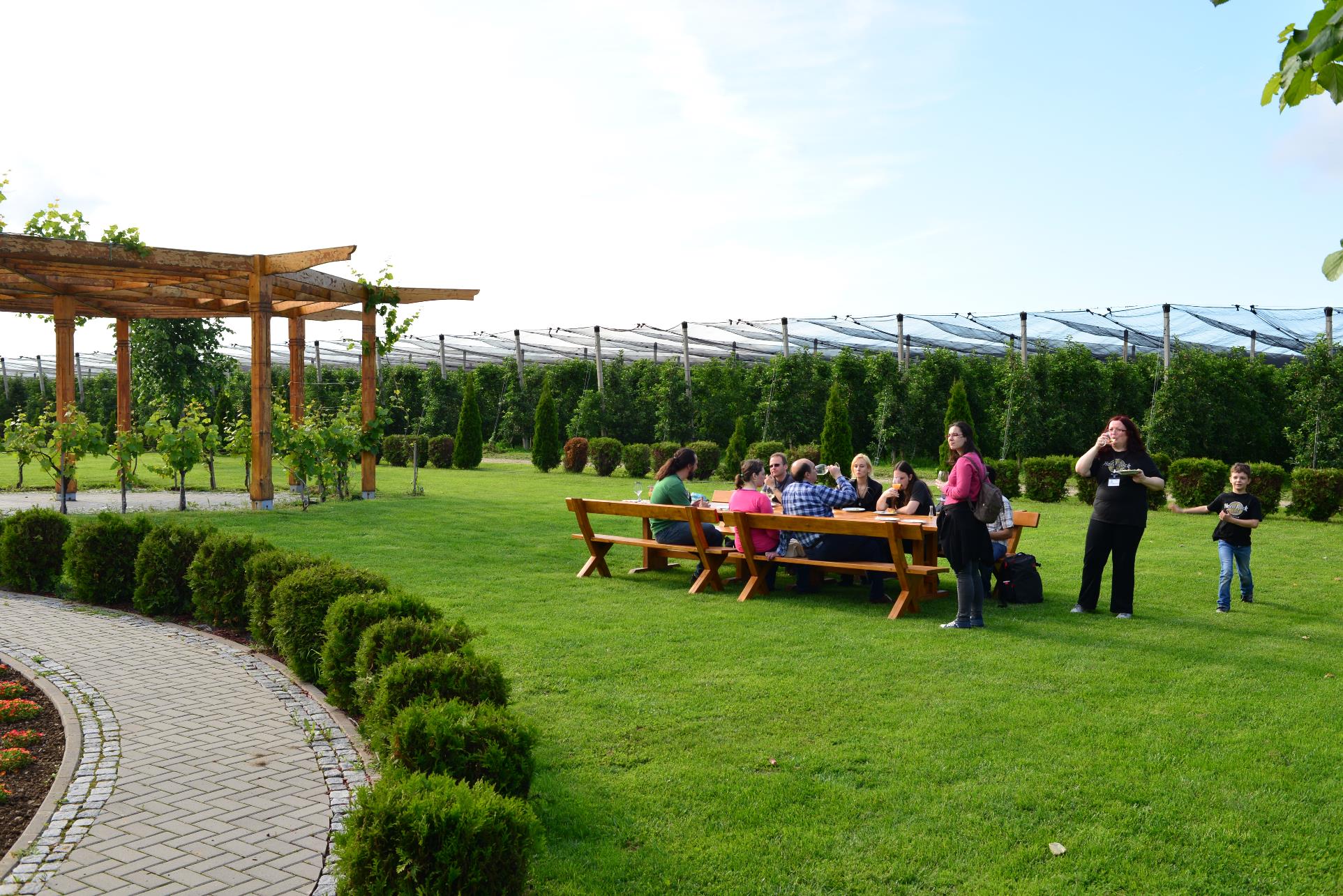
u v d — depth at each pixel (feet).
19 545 31.27
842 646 22.94
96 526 29.35
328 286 55.11
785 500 30.60
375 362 59.36
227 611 25.66
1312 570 34.30
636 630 24.52
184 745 16.51
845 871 11.91
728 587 31.01
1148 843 12.68
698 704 18.33
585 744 16.20
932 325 84.12
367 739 15.30
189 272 47.39
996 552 28.55
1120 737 16.58
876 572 28.35
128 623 26.63
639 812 13.53
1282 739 16.48
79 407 139.85
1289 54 8.77
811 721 17.37
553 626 24.84
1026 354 81.30
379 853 9.95
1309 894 11.43
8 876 11.64
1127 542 26.43
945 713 17.81
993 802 13.92
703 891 11.43
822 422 89.92
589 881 11.59
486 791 10.55
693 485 73.87
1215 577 32.94
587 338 112.06
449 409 117.39
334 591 20.44
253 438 50.26
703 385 99.91
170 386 94.02
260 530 42.37
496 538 41.50
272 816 13.51
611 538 32.12
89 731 17.24
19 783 14.98
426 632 16.40
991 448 85.35
